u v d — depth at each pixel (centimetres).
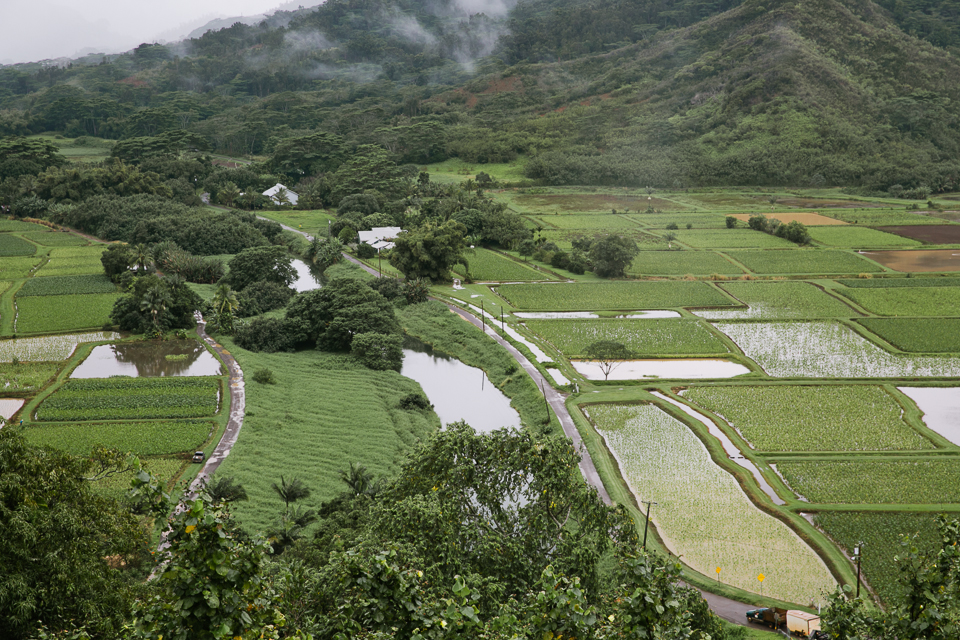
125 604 3944
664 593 2483
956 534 2488
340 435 9194
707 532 6900
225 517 2262
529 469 5419
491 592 4150
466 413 10338
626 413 9706
